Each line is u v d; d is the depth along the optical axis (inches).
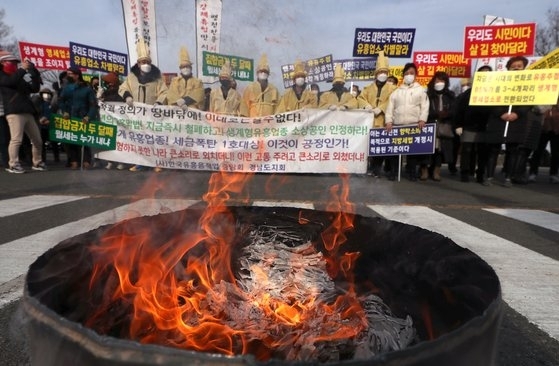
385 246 61.7
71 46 347.6
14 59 272.7
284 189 231.3
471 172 343.0
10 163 283.6
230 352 46.1
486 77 241.0
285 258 68.2
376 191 233.8
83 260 49.8
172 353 28.0
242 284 64.6
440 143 290.5
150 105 272.4
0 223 142.7
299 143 275.0
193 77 270.2
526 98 235.3
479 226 151.3
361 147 275.9
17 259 105.9
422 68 397.1
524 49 300.5
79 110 276.2
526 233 142.1
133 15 260.4
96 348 29.5
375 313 56.9
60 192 210.5
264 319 54.3
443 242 53.6
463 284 46.3
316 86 273.1
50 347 32.7
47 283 41.8
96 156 276.4
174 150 276.5
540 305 85.0
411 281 56.3
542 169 454.3
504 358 65.9
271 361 27.5
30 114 289.7
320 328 51.6
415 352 28.8
